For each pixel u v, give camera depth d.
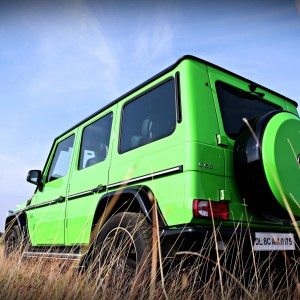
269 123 3.21
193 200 2.99
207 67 3.68
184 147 3.19
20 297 2.62
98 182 4.25
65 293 2.78
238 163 3.25
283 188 3.01
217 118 3.45
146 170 3.54
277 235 3.36
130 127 4.02
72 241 4.54
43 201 5.54
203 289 2.97
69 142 5.34
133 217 3.41
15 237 6.07
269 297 3.00
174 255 2.98
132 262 3.34
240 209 3.24
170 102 3.55
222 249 2.94
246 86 4.07
